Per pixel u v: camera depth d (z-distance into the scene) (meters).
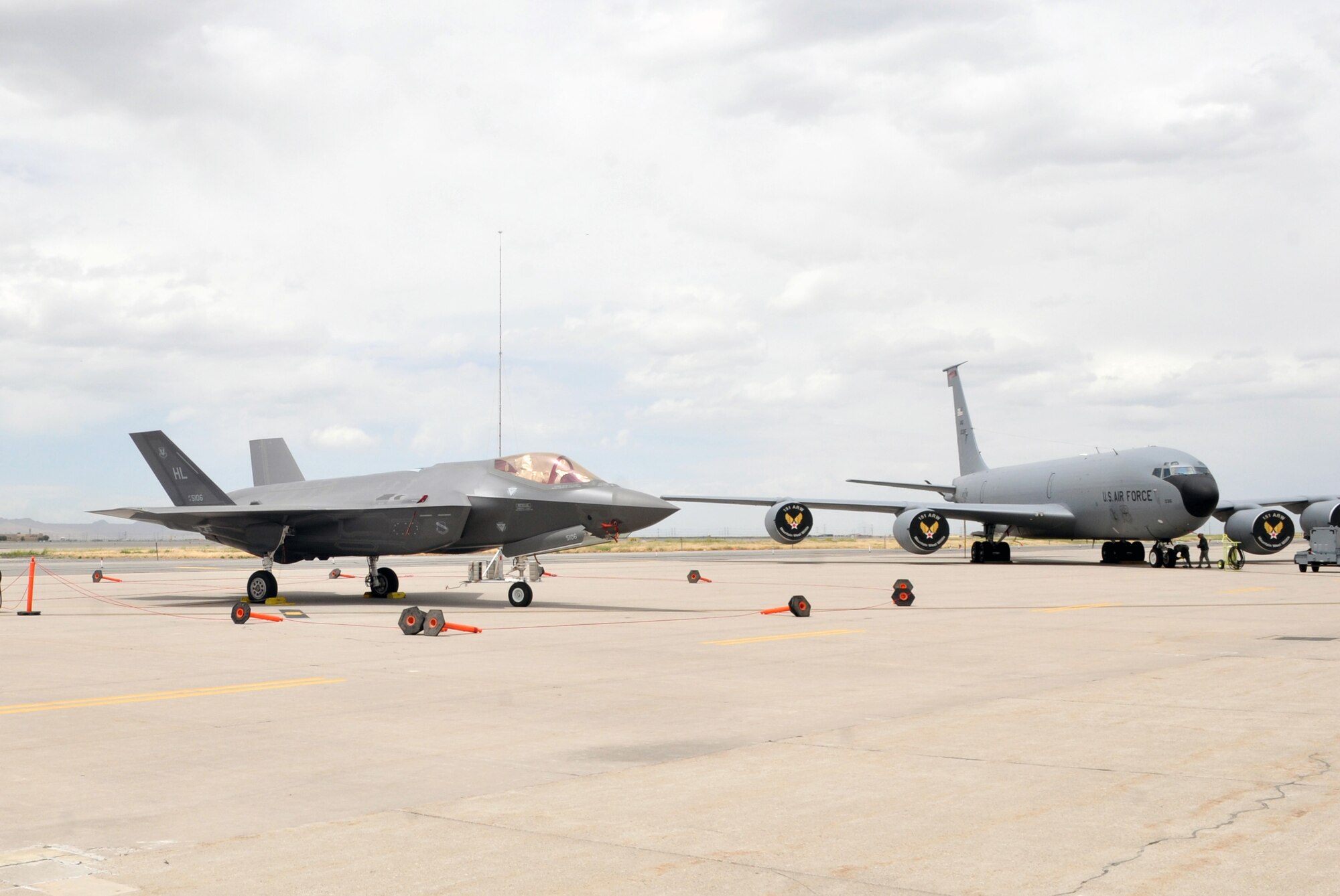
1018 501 52.81
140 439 30.66
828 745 8.93
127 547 133.12
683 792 7.34
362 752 8.77
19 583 39.56
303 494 28.59
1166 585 32.28
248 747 9.00
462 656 15.48
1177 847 6.06
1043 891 5.35
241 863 5.83
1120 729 9.60
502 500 25.58
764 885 5.44
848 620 21.36
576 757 8.54
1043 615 22.28
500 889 5.39
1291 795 7.21
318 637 18.47
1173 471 42.00
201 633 19.28
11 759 8.55
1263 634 17.95
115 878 5.57
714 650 16.23
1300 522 46.56
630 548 102.06
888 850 6.00
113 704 11.27
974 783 7.55
